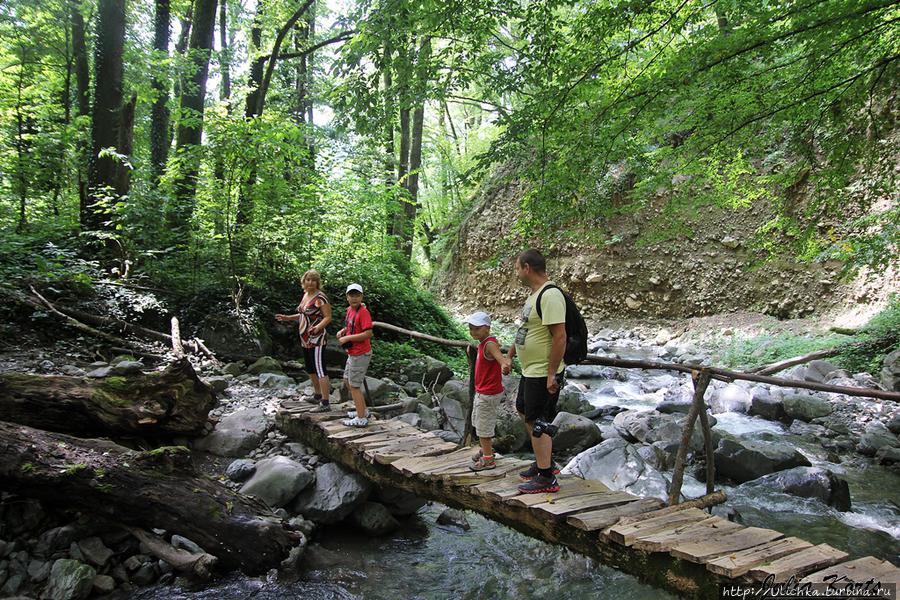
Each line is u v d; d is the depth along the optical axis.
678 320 19.05
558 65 6.67
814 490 6.02
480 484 4.27
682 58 6.15
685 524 3.50
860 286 14.63
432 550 5.00
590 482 4.32
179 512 4.00
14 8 12.45
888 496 6.28
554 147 7.03
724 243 18.25
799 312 16.09
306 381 8.22
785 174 7.82
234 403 6.71
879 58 6.29
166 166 10.49
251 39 15.62
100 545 4.02
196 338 8.58
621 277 20.45
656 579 3.21
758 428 8.97
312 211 10.60
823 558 2.98
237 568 4.16
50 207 11.60
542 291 3.86
